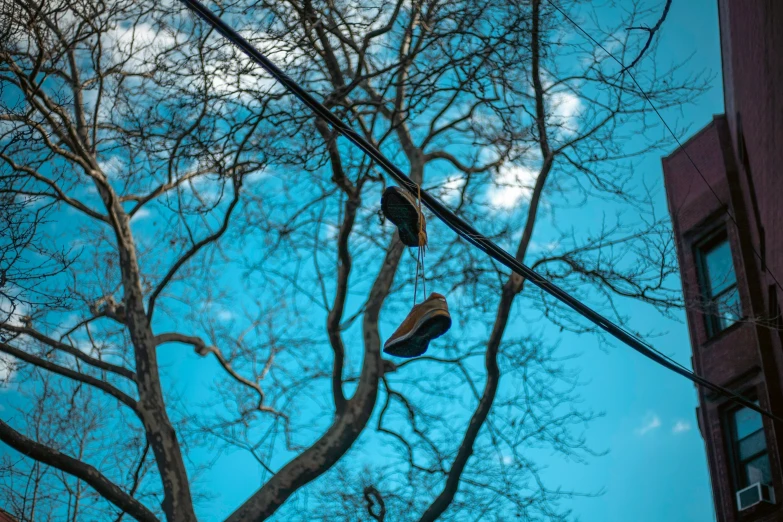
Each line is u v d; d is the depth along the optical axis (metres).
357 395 13.09
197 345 14.59
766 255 15.67
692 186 20.09
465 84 12.19
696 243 19.64
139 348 13.48
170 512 12.38
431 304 7.38
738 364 17.66
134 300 13.81
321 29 12.18
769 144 13.20
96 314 14.20
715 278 19.02
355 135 6.09
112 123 13.08
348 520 13.49
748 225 18.27
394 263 13.95
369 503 12.84
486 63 11.93
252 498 12.54
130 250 13.98
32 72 11.57
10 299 9.98
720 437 17.62
